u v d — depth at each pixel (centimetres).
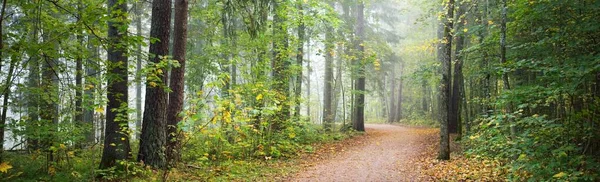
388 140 1786
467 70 1673
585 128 597
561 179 548
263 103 1148
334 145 1573
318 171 987
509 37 976
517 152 639
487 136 804
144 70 639
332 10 1474
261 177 881
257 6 1182
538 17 766
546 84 759
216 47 1412
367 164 1098
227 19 1214
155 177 768
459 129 1630
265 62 1323
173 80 945
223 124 747
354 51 1905
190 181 777
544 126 627
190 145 1112
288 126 1371
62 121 734
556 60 693
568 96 656
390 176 909
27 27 640
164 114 873
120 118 742
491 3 1170
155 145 848
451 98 1861
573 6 688
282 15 1353
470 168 905
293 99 1427
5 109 619
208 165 964
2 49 439
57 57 525
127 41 516
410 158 1196
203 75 1423
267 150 1197
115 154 828
